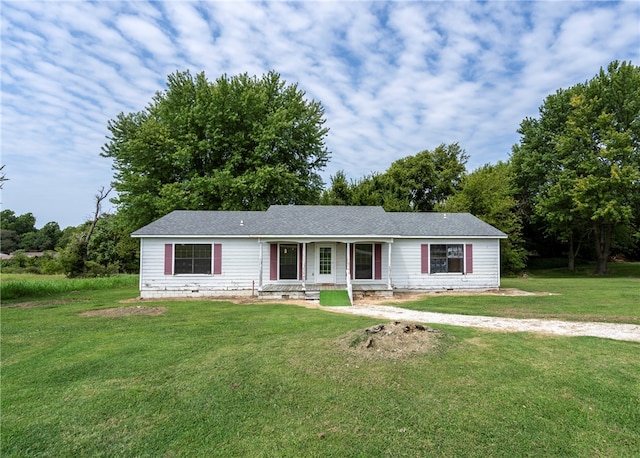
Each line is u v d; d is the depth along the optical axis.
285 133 27.66
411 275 17.14
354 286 15.85
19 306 13.23
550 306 11.84
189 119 25.61
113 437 4.00
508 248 28.03
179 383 5.38
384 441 3.78
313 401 4.71
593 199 25.16
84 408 4.64
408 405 4.54
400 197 34.31
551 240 36.03
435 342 6.70
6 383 5.50
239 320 10.02
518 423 4.09
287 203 28.67
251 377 5.53
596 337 7.37
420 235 16.97
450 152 36.22
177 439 3.93
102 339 7.99
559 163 29.27
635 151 25.42
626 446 3.69
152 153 25.64
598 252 28.53
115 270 31.23
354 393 4.89
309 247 17.06
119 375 5.75
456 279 17.23
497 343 6.91
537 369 5.57
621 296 14.06
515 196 33.28
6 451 3.76
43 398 4.96
